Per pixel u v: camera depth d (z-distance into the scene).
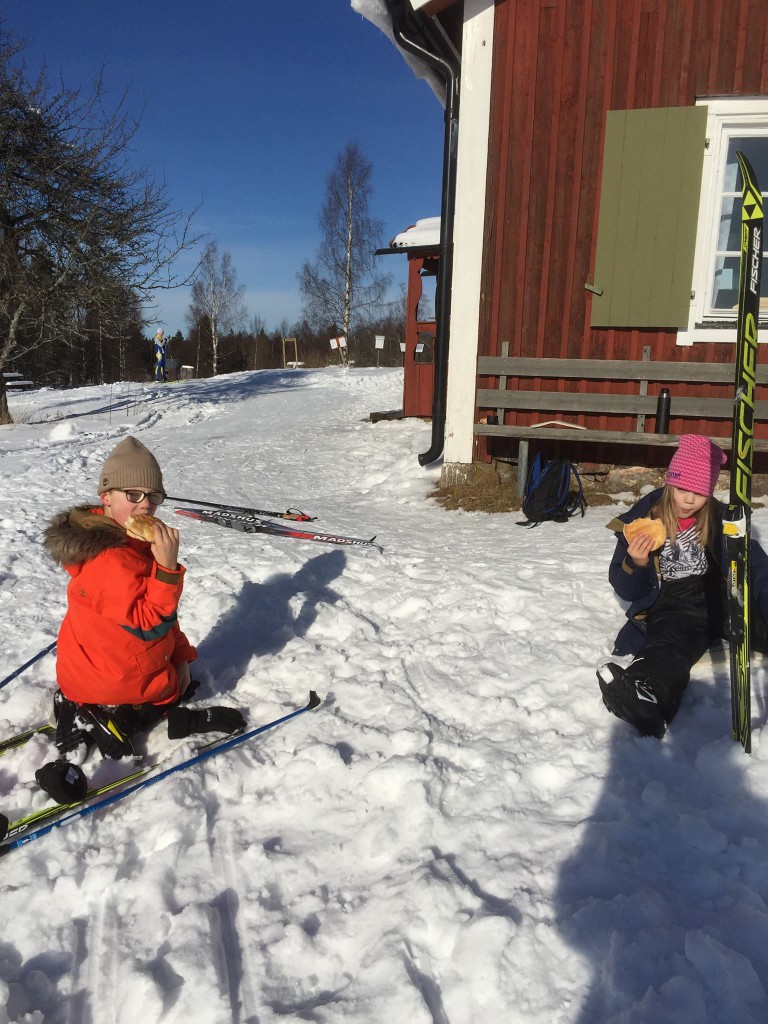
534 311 6.32
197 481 8.18
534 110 6.09
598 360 6.08
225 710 2.81
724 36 5.70
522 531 5.47
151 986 1.72
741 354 2.44
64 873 2.13
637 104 5.90
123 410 15.75
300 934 1.89
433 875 2.01
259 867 2.15
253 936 1.92
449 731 2.79
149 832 2.29
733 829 2.15
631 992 1.65
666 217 5.91
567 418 6.43
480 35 6.10
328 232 35.22
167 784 2.47
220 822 2.37
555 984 1.69
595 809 2.27
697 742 2.56
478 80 6.15
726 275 6.15
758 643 2.95
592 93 5.96
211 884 2.10
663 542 2.77
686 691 2.91
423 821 2.27
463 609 3.88
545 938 1.79
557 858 2.07
